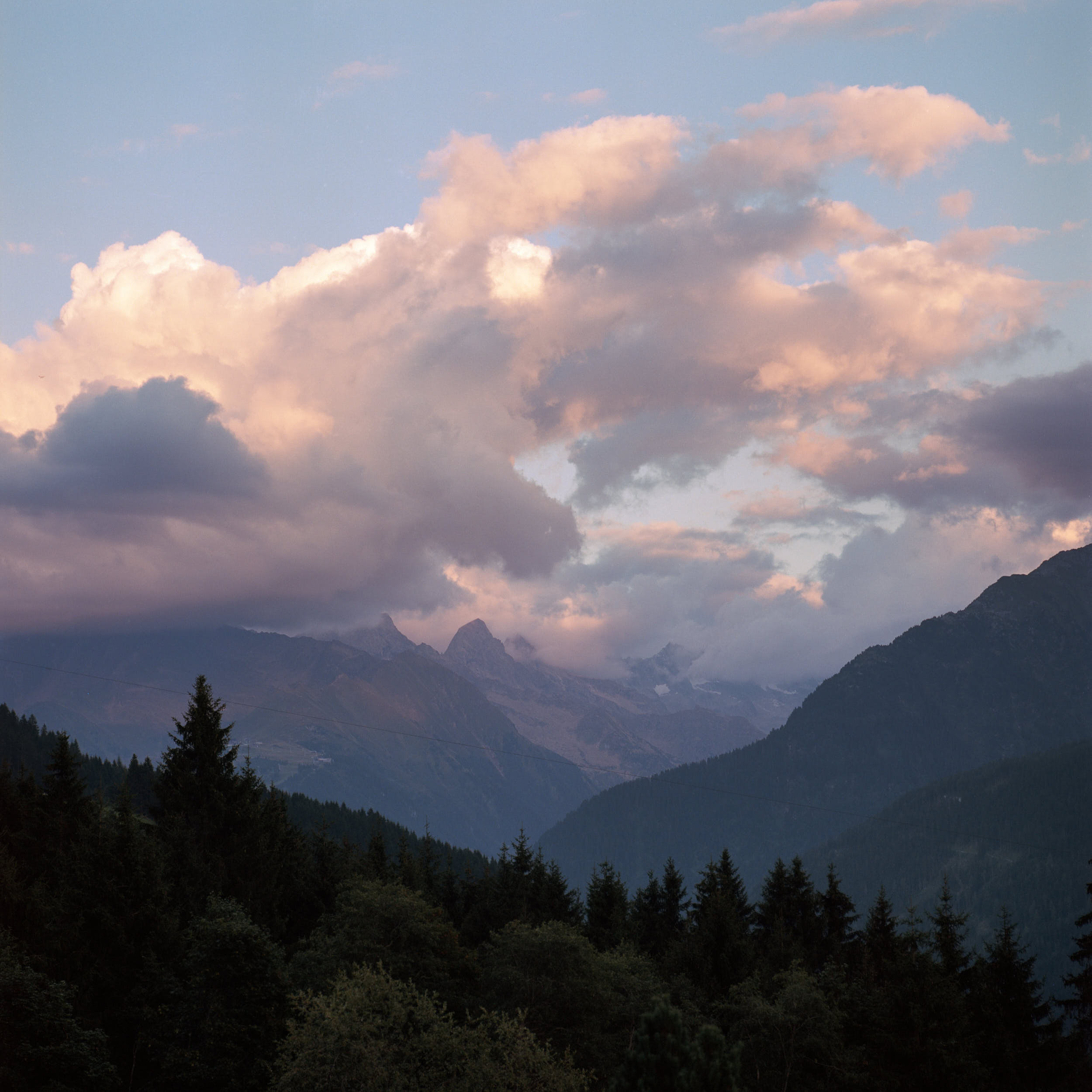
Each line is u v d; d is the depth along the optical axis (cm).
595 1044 6075
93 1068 4459
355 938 6091
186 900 7231
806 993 6147
